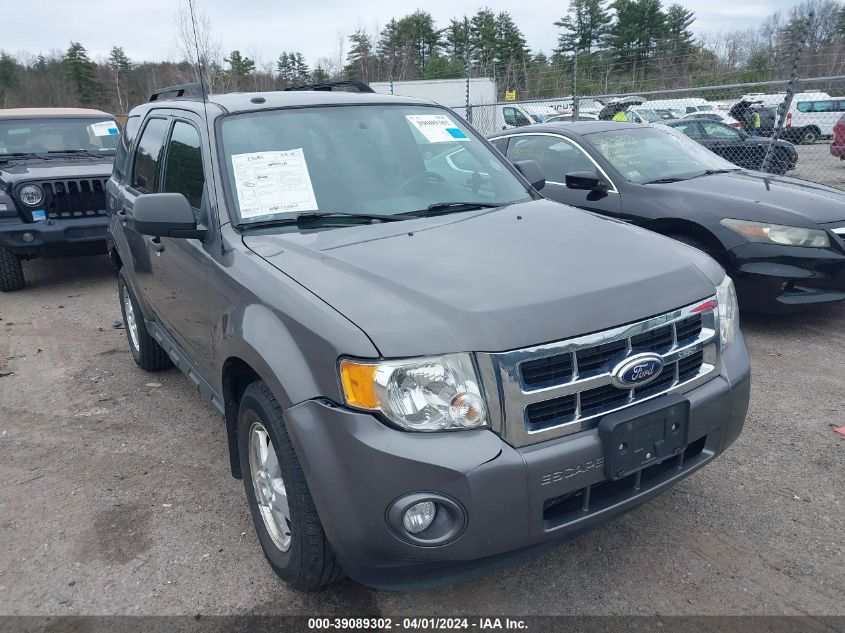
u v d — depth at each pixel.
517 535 2.24
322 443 2.25
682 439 2.53
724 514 3.19
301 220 3.20
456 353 2.19
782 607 2.60
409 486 2.14
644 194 5.96
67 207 7.76
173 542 3.16
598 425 2.34
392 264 2.62
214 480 3.69
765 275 5.26
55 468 3.88
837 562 2.84
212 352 3.23
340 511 2.23
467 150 3.93
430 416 2.18
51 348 5.97
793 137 15.55
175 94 4.59
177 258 3.57
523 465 2.19
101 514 3.41
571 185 5.91
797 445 3.79
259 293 2.66
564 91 19.22
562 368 2.28
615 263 2.63
